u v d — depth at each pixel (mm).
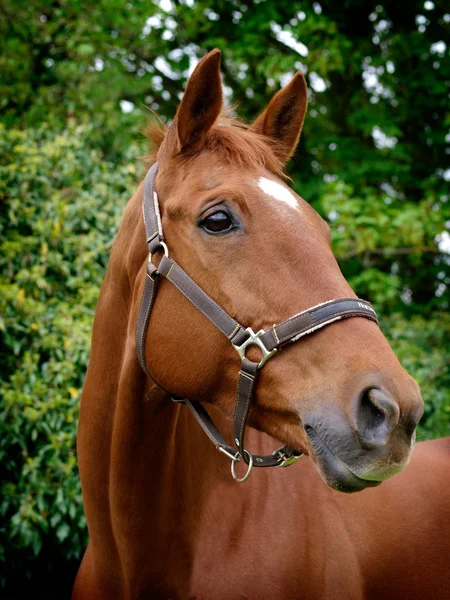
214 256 1450
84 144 4371
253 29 6082
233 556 1670
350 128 6727
